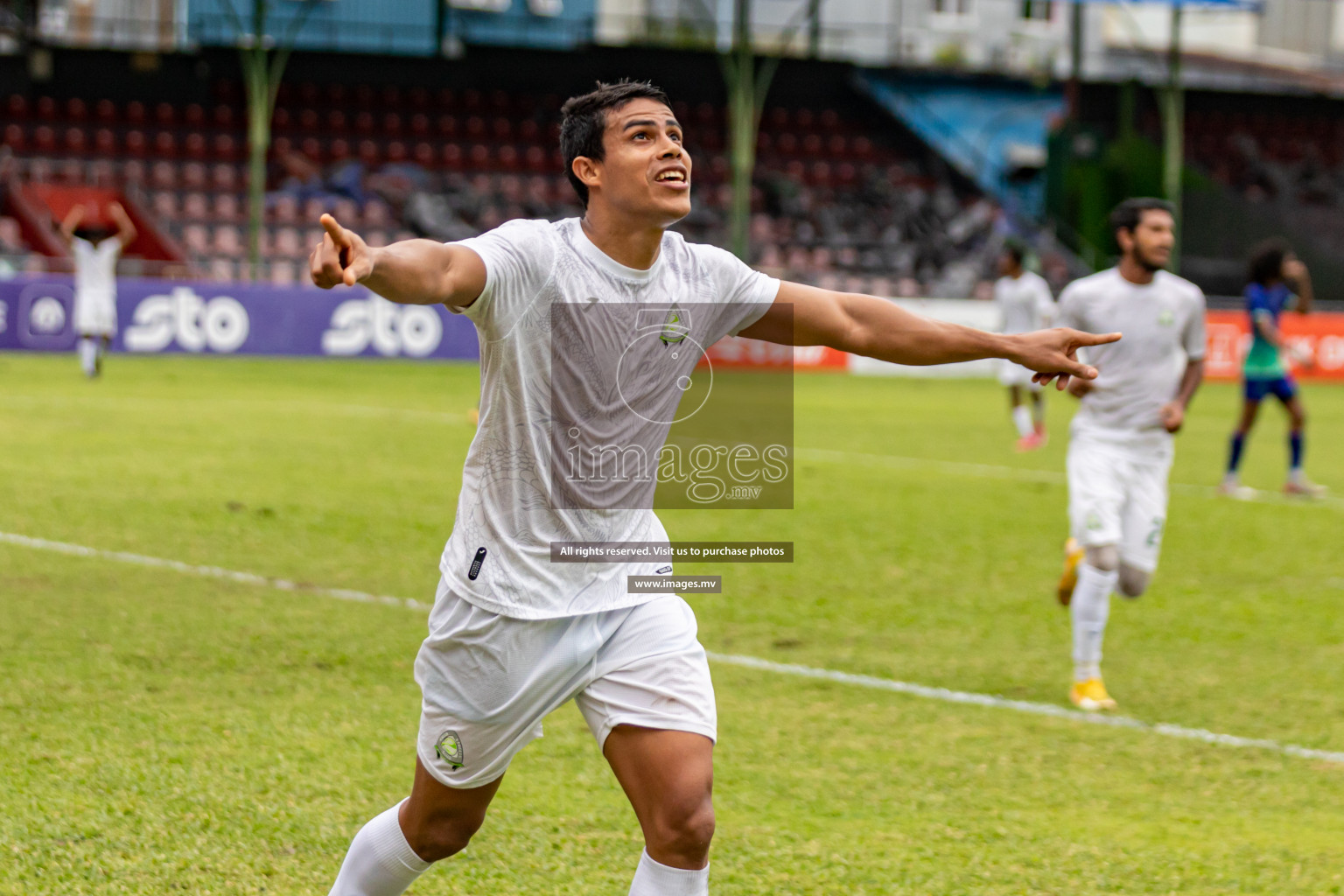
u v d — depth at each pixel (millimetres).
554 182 52188
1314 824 7199
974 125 58281
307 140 51406
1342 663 10625
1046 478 20922
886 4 59594
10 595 11023
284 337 37719
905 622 11602
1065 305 10031
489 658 4648
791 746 8289
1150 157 53625
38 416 23297
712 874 6340
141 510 14953
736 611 11797
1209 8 46688
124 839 6402
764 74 46188
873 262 50375
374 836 4957
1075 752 8328
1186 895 6246
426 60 53750
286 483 17312
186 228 46938
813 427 27156
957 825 7059
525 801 7172
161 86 51406
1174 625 11883
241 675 9188
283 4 54125
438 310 39031
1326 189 58000
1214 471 22938
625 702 4688
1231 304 43969
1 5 49875
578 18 58062
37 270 38938
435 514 15547
